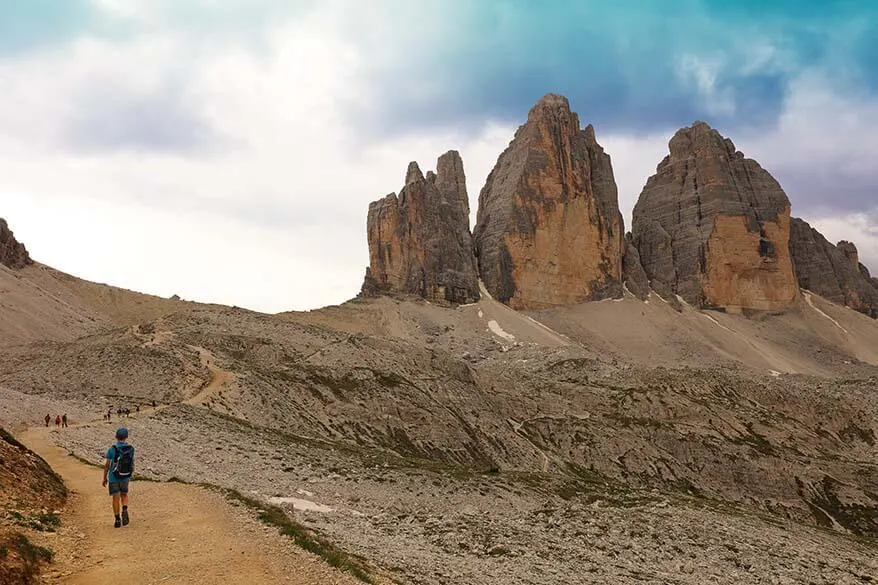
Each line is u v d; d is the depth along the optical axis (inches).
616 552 1995.6
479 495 2719.0
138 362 4564.5
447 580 1087.0
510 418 6053.2
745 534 2689.5
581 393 6988.2
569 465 5383.9
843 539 3521.2
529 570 1450.5
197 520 1016.9
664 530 2444.6
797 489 5556.1
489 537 1779.0
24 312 7490.2
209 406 3693.4
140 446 2145.7
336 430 4375.0
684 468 5718.5
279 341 6333.7
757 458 5876.0
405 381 5575.8
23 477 1105.4
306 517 1432.1
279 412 4133.9
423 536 1665.8
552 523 2320.4
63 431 2194.9
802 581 2089.1
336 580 789.2
